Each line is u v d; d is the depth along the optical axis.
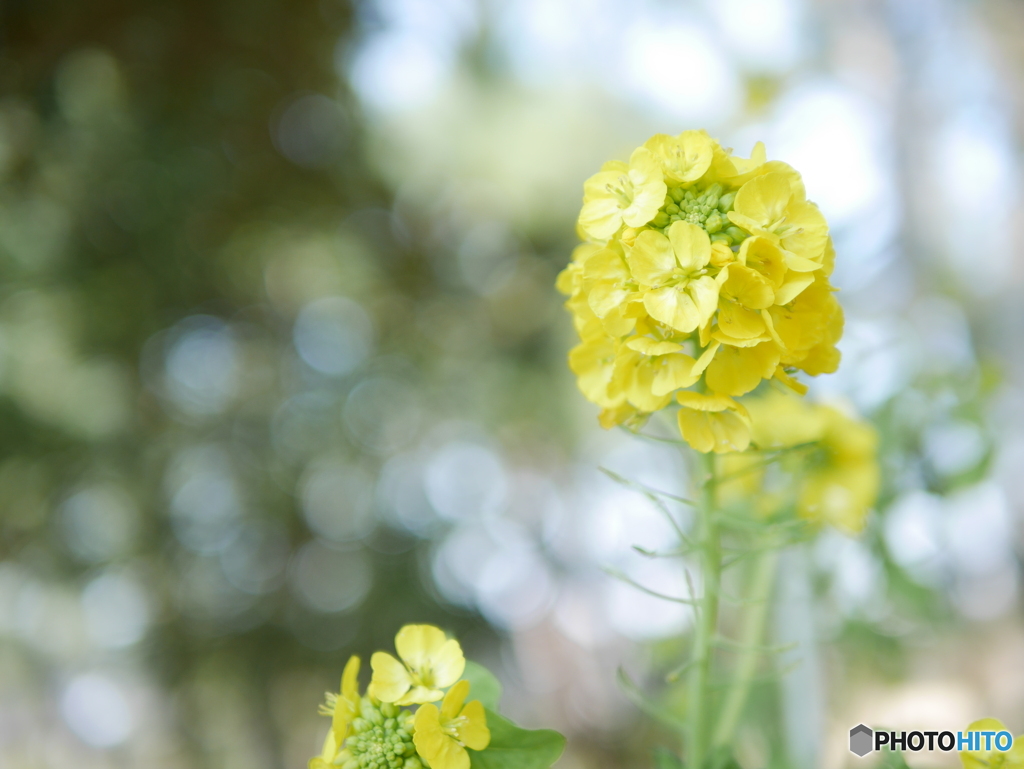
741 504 0.50
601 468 0.43
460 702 0.41
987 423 0.54
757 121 1.09
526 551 2.30
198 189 1.59
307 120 1.68
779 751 0.50
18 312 1.57
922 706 0.63
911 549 0.55
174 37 1.39
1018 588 1.23
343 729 0.42
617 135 2.44
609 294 0.43
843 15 2.10
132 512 1.72
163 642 1.72
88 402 1.68
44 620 1.83
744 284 0.42
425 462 2.08
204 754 1.76
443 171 2.22
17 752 2.08
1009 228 1.95
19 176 1.46
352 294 2.02
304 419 1.91
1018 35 2.02
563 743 0.42
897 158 2.09
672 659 0.58
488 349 2.25
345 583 1.84
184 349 1.78
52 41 1.31
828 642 0.52
